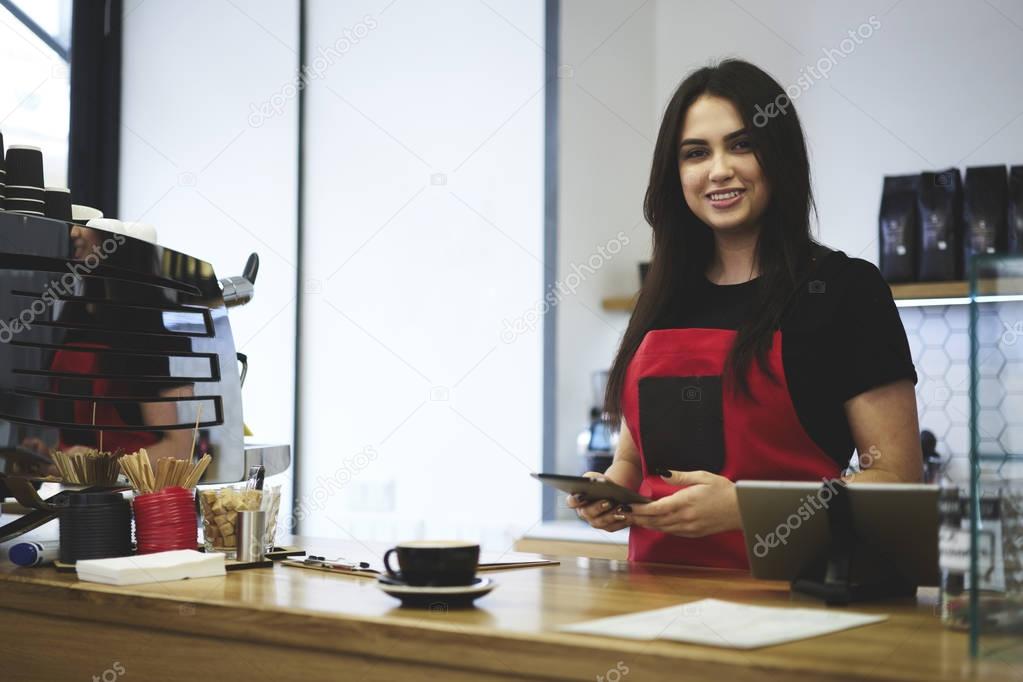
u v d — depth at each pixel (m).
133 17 3.95
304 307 3.79
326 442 3.73
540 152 3.48
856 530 1.25
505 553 1.74
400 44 3.72
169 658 1.28
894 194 3.12
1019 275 1.03
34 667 1.40
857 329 1.63
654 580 1.41
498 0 3.58
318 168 3.80
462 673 1.06
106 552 1.53
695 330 1.75
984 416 1.00
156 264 1.76
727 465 1.69
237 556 1.55
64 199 1.82
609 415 1.89
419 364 3.63
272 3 3.82
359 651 1.12
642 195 3.97
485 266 3.56
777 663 0.91
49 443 1.70
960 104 3.37
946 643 1.01
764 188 1.71
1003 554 0.98
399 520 3.62
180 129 3.90
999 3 3.32
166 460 1.64
